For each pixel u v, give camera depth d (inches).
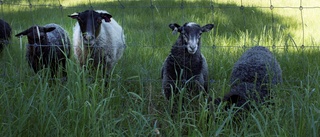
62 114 199.8
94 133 186.9
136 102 226.1
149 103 228.1
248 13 515.8
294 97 219.6
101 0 677.3
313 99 217.2
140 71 275.7
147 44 365.1
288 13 543.2
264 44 360.2
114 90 227.0
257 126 200.1
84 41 280.4
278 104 214.5
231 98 221.9
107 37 304.3
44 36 288.0
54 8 583.2
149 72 280.1
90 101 211.3
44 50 290.7
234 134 202.2
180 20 466.0
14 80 231.9
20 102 202.5
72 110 196.4
